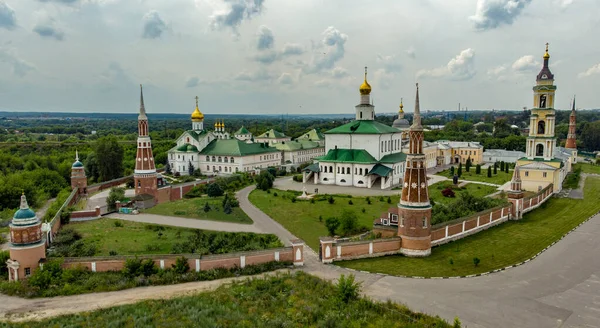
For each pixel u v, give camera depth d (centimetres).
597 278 4959
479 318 3950
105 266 5062
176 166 14438
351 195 10056
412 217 5772
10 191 9425
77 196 10119
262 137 18762
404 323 3819
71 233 6731
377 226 6488
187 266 5034
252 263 5272
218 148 14462
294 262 5403
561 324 3844
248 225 7375
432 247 6178
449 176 13675
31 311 4141
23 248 4922
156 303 4266
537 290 4612
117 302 4331
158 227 7175
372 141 11944
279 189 11062
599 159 17900
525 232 7019
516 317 3975
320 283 4681
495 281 4872
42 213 9212
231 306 4181
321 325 3766
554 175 10456
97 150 13450
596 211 8531
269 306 4209
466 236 6769
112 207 8594
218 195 9925
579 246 6209
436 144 17112
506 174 14075
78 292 4562
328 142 12712
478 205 7862
